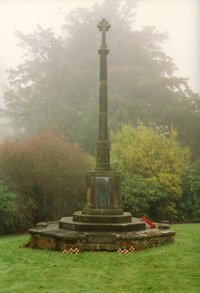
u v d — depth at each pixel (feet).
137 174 59.72
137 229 35.45
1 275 25.20
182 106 94.02
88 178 36.96
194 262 28.19
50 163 47.91
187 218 59.67
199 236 40.11
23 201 50.21
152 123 77.92
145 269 26.35
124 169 58.70
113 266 27.30
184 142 93.09
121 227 34.17
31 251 32.83
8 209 46.32
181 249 32.76
